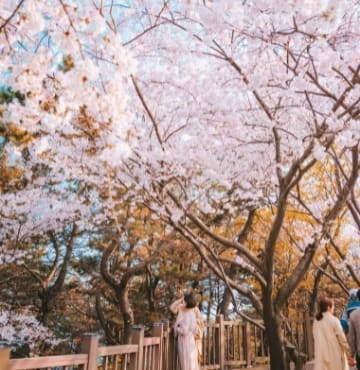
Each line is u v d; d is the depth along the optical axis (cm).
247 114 592
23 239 996
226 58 479
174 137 642
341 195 572
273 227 571
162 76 576
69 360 362
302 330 861
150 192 588
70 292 1299
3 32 269
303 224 1029
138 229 952
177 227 616
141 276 1347
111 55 243
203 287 1488
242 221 1178
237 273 1202
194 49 542
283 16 389
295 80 441
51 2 248
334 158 512
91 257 1227
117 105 251
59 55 254
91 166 646
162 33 535
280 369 585
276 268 1166
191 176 770
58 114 280
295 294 1284
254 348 852
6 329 955
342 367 505
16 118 290
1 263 955
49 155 700
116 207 918
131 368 477
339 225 845
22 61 292
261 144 688
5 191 880
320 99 529
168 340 590
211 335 711
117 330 1321
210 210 835
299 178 536
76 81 229
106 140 273
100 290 1210
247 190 862
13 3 284
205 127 628
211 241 1045
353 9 461
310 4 274
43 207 887
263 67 480
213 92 561
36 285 1238
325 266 984
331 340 514
